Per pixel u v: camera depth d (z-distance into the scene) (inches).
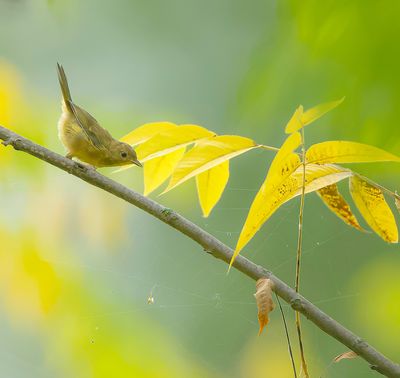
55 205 367.2
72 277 365.4
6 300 351.3
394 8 207.5
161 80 517.0
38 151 251.8
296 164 196.5
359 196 220.2
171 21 512.1
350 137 213.5
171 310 523.8
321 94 216.7
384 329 405.7
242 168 496.7
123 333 370.0
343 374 463.2
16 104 379.9
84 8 526.6
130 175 495.5
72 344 359.6
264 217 192.1
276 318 493.7
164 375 373.7
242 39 455.5
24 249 352.8
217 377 492.7
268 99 225.0
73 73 539.8
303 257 503.8
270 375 482.3
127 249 482.0
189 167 208.8
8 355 436.8
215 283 534.9
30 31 533.3
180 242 538.0
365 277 430.6
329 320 205.6
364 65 210.2
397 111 208.4
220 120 500.1
